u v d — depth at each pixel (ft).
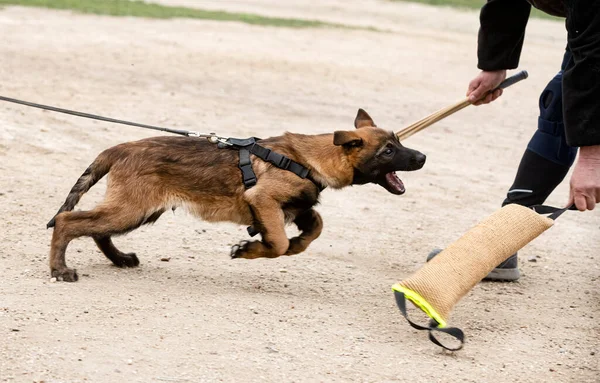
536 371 18.70
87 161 34.65
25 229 26.30
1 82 45.85
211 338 18.85
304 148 22.38
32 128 37.60
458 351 19.44
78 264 23.63
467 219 32.55
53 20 73.67
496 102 60.03
